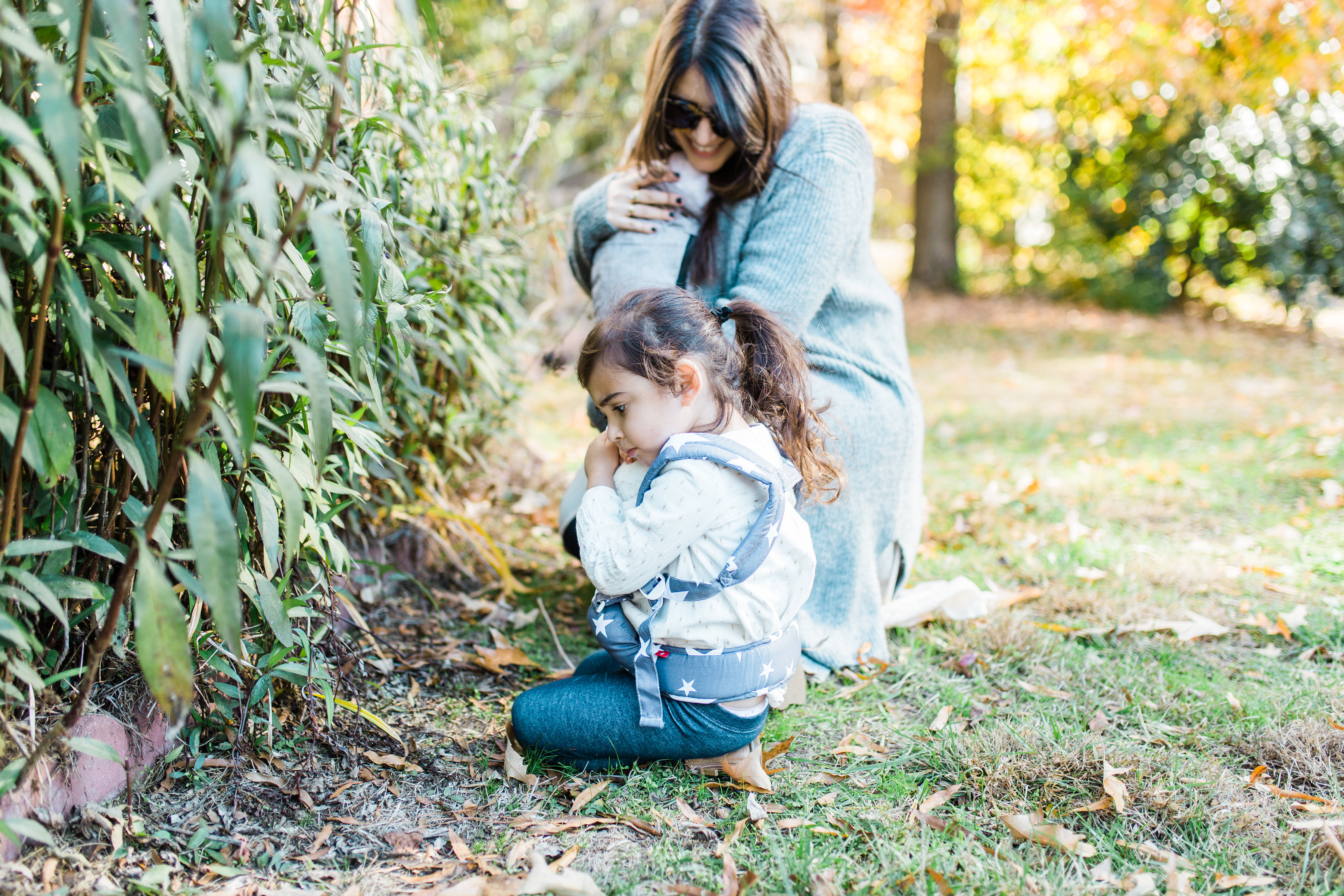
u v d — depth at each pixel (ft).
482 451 9.50
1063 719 5.96
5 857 3.95
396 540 7.92
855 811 4.95
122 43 2.99
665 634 5.04
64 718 3.92
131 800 4.55
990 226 41.93
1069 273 35.81
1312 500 10.21
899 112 41.11
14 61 3.31
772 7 28.25
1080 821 4.87
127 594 4.30
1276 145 28.25
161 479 4.25
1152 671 6.55
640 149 6.91
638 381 5.01
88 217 3.78
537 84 19.33
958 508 10.61
